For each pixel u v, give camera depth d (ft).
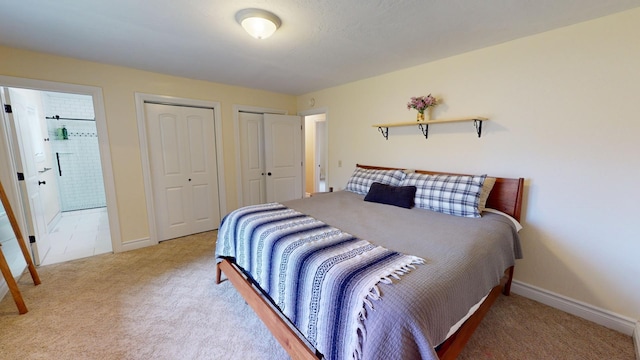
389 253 4.44
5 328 5.65
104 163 9.19
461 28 6.08
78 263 8.86
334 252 4.49
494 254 5.09
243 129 12.90
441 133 8.48
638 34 5.16
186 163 11.35
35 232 8.52
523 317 6.18
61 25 5.96
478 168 7.70
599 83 5.65
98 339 5.39
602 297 5.96
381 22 5.78
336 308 3.65
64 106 15.01
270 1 4.95
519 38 6.63
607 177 5.72
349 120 11.61
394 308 3.16
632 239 5.53
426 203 7.53
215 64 8.87
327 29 6.14
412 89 9.12
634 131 5.35
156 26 6.00
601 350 5.18
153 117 10.29
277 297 4.87
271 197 13.76
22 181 8.21
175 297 6.93
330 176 12.87
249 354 5.10
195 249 10.12
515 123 6.89
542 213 6.66
